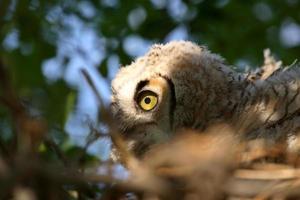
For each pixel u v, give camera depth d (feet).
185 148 18.58
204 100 23.77
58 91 31.71
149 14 34.91
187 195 15.52
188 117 23.95
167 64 24.76
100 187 19.22
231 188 15.47
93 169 15.78
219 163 15.96
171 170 16.44
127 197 16.55
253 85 23.26
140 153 24.23
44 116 24.70
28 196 13.76
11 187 13.65
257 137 20.95
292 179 16.06
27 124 14.34
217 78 23.94
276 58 37.47
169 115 24.27
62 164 18.21
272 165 18.37
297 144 20.03
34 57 32.71
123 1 34.94
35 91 32.50
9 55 30.66
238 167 18.17
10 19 30.17
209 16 34.71
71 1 33.24
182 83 24.14
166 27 34.83
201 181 15.56
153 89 24.70
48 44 32.71
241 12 36.58
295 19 38.58
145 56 25.77
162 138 24.11
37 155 14.57
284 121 21.06
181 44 25.18
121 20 34.55
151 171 15.51
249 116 22.02
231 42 35.65
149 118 24.53
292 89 21.83
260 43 37.01
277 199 15.84
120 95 25.27
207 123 23.53
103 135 18.69
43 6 32.14
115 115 24.98
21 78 32.50
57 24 32.78
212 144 21.20
